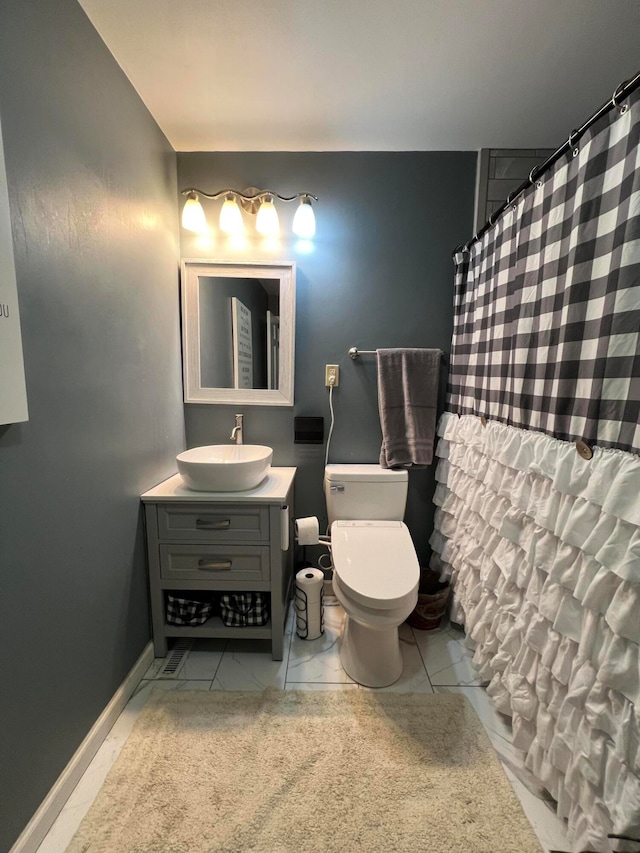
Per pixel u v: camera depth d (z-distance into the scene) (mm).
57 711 977
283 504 1467
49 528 948
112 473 1243
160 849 896
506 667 1185
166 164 1665
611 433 815
